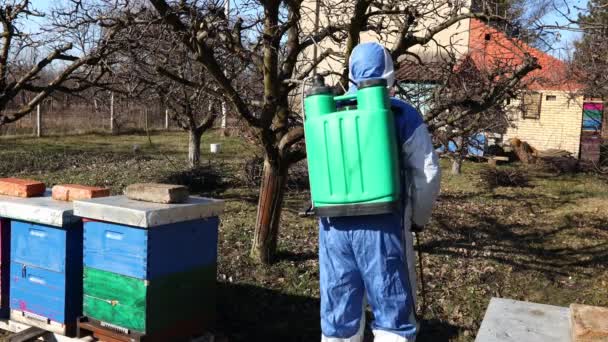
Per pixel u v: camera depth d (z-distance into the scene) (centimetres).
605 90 887
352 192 271
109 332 354
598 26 493
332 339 292
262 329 465
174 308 362
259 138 581
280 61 623
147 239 337
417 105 617
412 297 285
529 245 740
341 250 284
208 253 388
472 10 558
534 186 1228
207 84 584
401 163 286
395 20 579
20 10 593
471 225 841
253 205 907
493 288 574
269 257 604
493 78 577
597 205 1020
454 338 457
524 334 277
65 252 369
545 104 1908
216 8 500
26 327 395
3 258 397
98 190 399
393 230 276
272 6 534
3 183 428
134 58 550
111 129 2164
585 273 633
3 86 607
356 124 267
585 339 246
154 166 1285
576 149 1889
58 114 2141
